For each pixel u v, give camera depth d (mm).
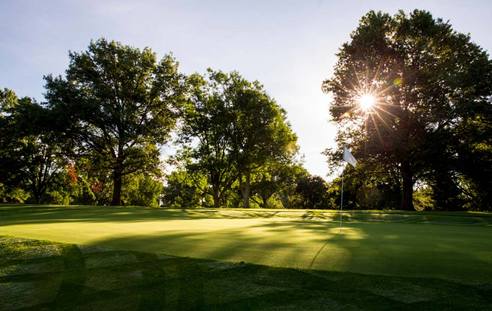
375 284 4684
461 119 28219
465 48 29906
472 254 6098
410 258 5816
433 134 27500
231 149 42938
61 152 35406
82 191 59094
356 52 31531
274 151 42500
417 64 29922
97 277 5266
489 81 27094
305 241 7445
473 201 34781
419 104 29172
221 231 9172
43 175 51062
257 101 41969
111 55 35719
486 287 4496
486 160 27438
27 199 60125
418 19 29703
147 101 36250
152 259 5996
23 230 9133
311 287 4672
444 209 38406
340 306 4129
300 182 67500
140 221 13195
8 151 43375
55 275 5379
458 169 27969
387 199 49094
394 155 28906
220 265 5594
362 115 31891
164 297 4547
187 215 19719
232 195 61344
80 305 4383
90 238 7781
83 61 34438
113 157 35250
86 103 31906
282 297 4414
